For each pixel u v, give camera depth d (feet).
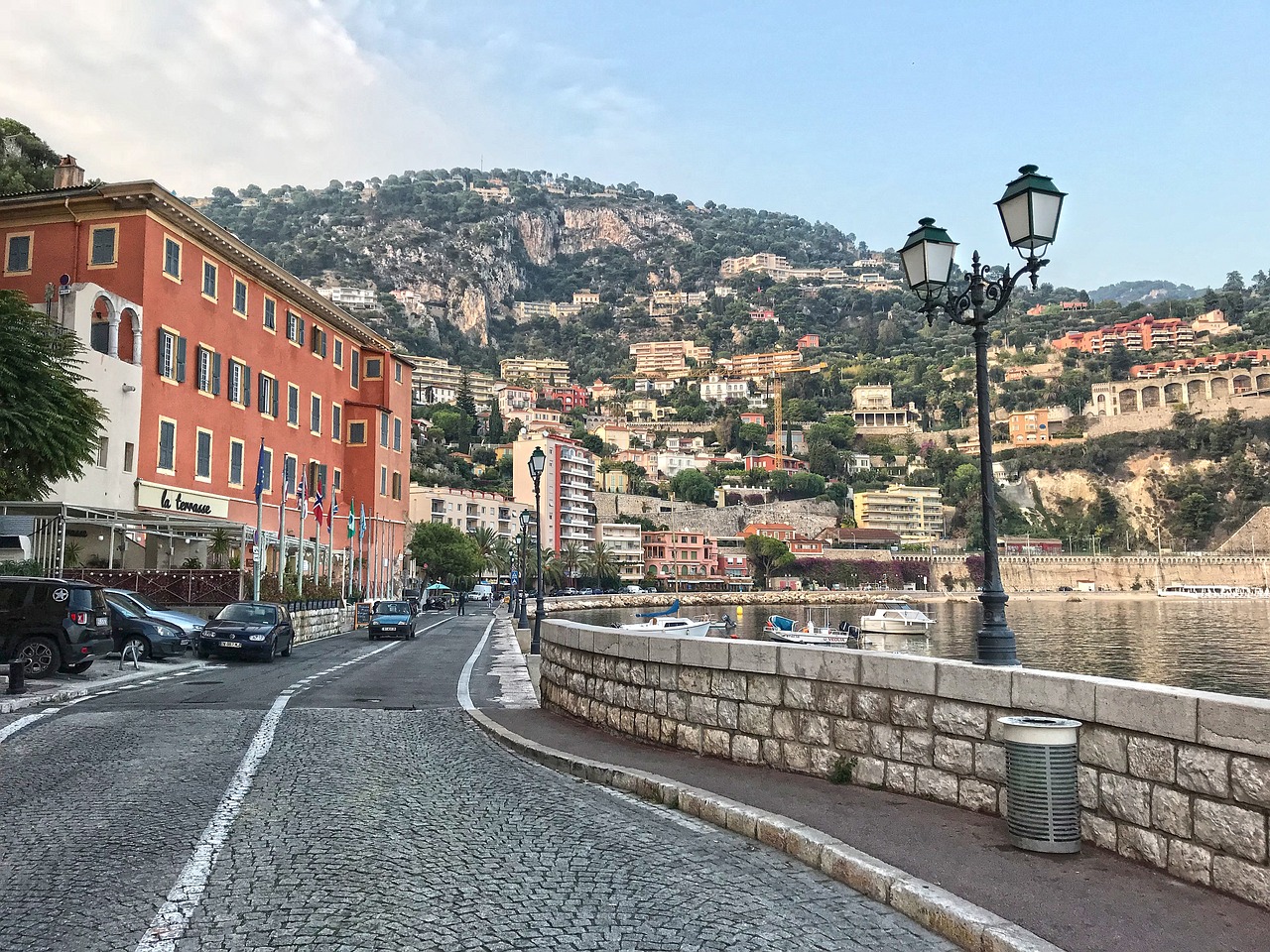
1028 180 31.94
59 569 90.22
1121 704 21.09
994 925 17.17
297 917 18.31
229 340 162.30
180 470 145.79
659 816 27.27
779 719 31.58
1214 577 590.55
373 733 41.91
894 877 19.89
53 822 25.58
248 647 83.51
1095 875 20.04
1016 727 22.13
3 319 85.35
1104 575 600.80
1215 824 18.95
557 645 48.21
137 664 73.46
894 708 27.81
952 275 38.55
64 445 87.97
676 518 622.95
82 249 138.82
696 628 185.26
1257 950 16.17
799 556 605.31
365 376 226.58
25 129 195.21
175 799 28.35
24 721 44.34
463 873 21.45
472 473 628.69
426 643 121.49
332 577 183.01
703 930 18.13
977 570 610.24
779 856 23.31
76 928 17.70
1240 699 18.62
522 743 37.76
